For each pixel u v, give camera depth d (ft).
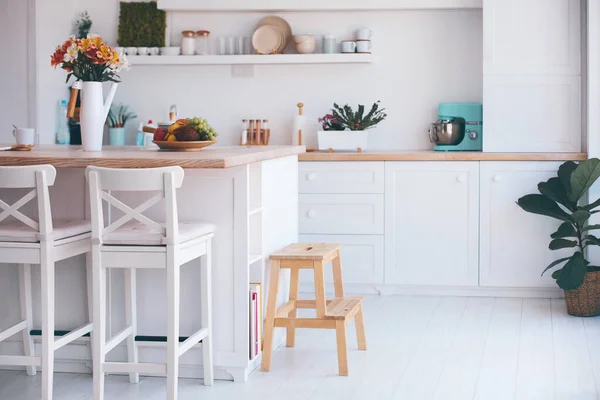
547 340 14.47
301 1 19.72
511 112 18.40
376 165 18.26
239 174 12.01
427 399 11.35
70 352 12.67
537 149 18.37
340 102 20.38
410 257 18.29
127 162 11.00
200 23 20.77
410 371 12.68
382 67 20.17
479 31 19.75
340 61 19.58
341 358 12.46
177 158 10.94
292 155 15.11
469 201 17.97
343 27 20.27
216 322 12.21
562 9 18.08
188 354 12.35
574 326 15.47
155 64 20.51
